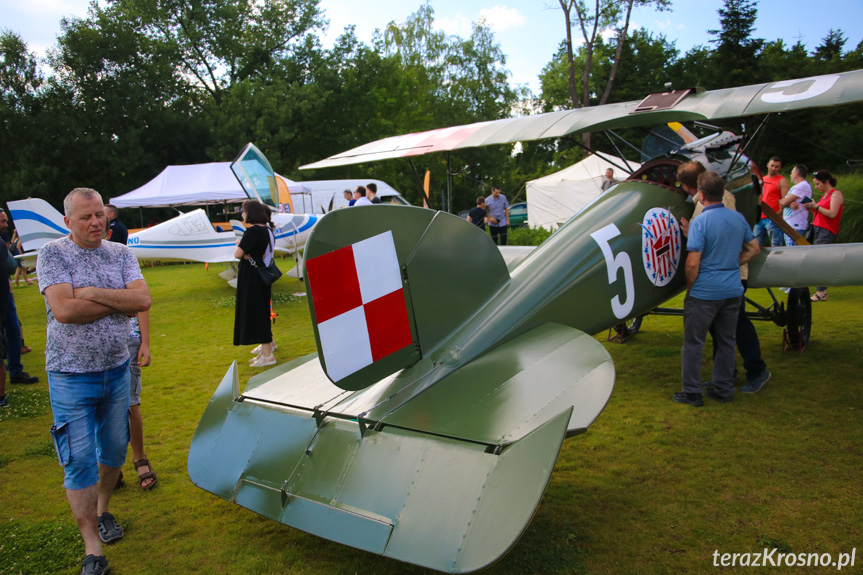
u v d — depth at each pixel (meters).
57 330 2.33
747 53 29.67
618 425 3.67
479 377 2.47
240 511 2.85
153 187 18.31
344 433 2.23
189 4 30.44
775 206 7.32
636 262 3.70
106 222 2.41
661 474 3.01
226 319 7.88
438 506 1.85
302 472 2.18
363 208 2.34
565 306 3.23
